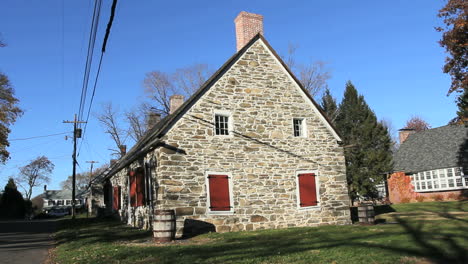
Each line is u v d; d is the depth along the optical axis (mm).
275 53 17047
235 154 15328
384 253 8656
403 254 8508
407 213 20141
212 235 13297
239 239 12125
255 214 15242
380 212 22125
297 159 16641
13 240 15734
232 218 14758
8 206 54562
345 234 12188
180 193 13969
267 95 16562
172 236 12531
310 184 16703
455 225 13062
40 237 17047
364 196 33656
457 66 22406
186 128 14570
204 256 9102
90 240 13812
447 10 21547
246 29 17984
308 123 17312
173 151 14148
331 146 17609
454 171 30016
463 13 21000
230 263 8141
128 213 20234
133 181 18500
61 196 95125
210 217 14344
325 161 17297
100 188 41531
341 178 17500
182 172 14156
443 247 9031
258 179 15609
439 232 11461
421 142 35812
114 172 22891
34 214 56906
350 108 34156
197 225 14047
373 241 10422
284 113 16781
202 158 14641
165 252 9891
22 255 11398
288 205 16000
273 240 11469
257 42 16891
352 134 33094
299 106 17234
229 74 15914
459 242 9531
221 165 14969
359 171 32062
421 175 32719
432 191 31484
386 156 32438
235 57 16172
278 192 15898
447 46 22109
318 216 16578
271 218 15523
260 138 16016
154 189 14586
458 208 21500
